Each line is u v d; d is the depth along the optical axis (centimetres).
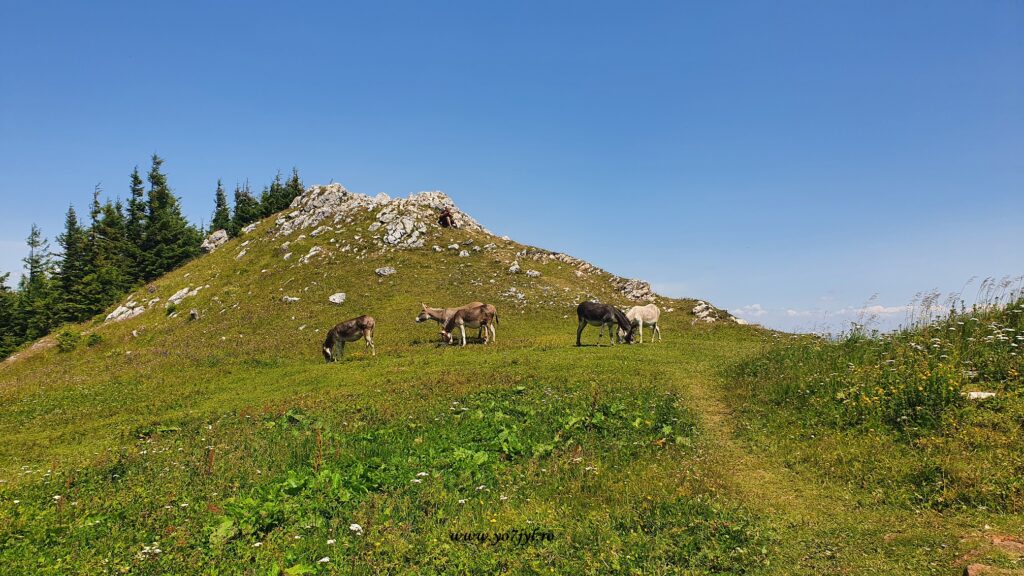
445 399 1723
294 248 5666
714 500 861
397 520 819
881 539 701
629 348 2689
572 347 2762
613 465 1070
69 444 1680
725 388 1712
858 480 905
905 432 1044
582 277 5222
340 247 5522
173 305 4866
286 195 8644
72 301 6444
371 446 1238
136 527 855
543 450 1145
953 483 826
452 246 5531
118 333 4694
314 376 2386
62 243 7631
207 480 1090
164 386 2517
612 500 883
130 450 1425
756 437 1195
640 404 1521
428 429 1370
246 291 4819
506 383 1925
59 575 687
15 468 1428
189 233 8269
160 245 7144
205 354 3212
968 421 1012
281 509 845
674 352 2534
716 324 3797
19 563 717
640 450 1153
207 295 4947
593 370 2097
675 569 649
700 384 1816
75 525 869
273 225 6681
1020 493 772
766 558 668
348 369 2489
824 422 1196
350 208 6450
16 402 2455
